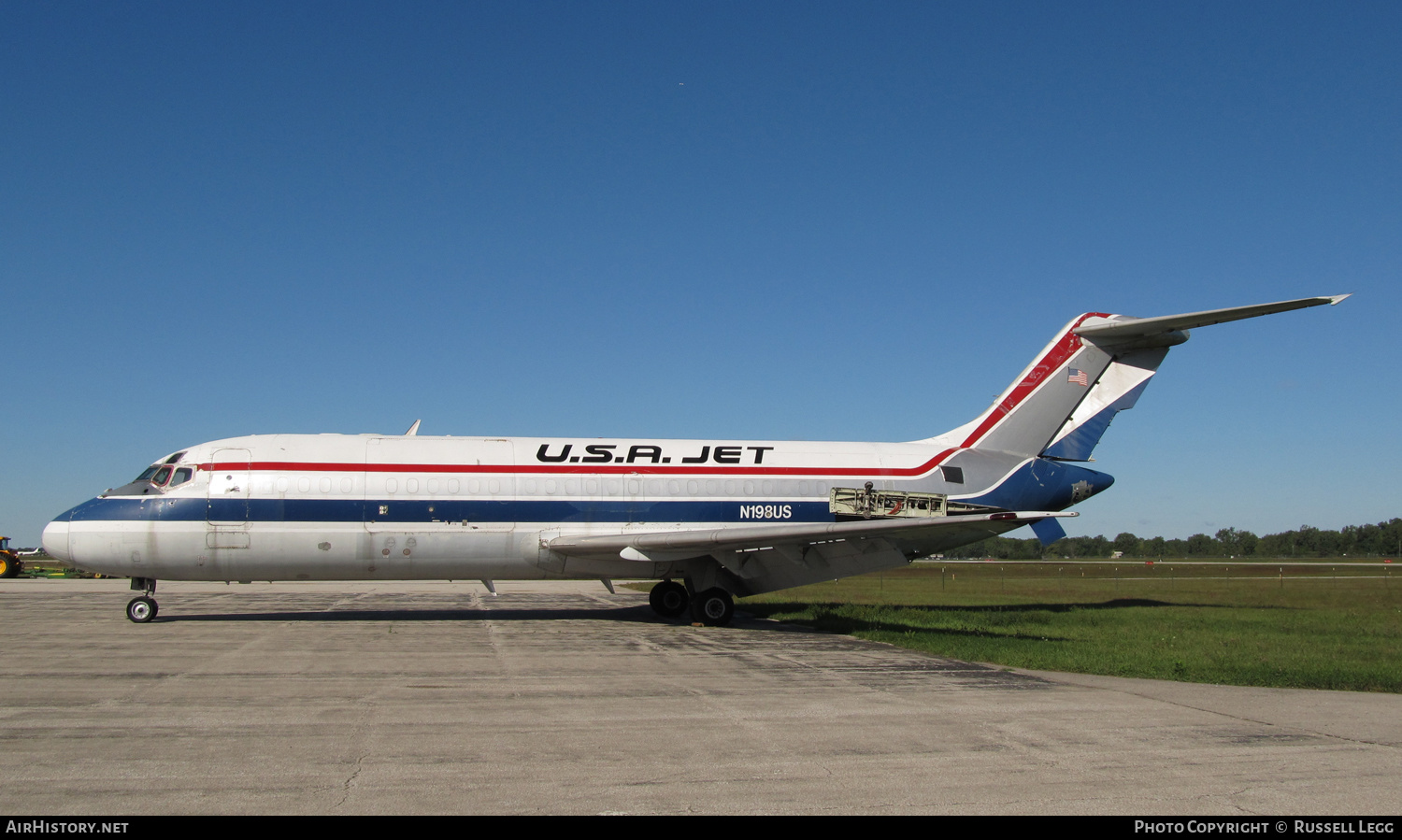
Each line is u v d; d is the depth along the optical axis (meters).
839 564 22.39
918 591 39.59
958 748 9.01
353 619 21.83
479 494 22.05
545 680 12.77
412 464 21.98
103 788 7.35
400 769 7.97
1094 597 36.19
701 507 23.33
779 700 11.45
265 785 7.46
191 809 6.83
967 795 7.47
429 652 15.64
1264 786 7.89
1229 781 8.01
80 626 19.83
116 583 40.78
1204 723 10.41
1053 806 7.22
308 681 12.50
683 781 7.74
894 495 24.33
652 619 23.42
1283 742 9.51
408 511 21.61
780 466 24.16
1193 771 8.32
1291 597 36.59
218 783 7.50
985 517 19.39
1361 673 14.41
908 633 20.05
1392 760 8.82
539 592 36.69
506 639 17.80
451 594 34.06
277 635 18.05
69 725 9.62
